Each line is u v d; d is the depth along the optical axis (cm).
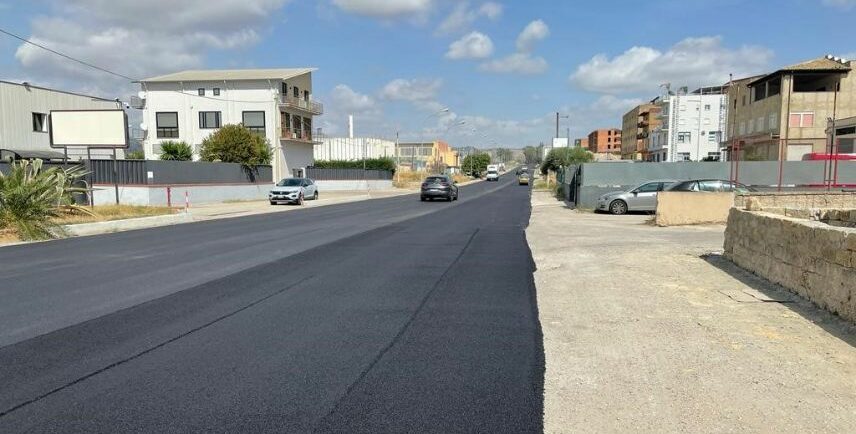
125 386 444
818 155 2978
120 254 1188
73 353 524
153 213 2159
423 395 427
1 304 719
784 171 2625
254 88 5462
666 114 9188
